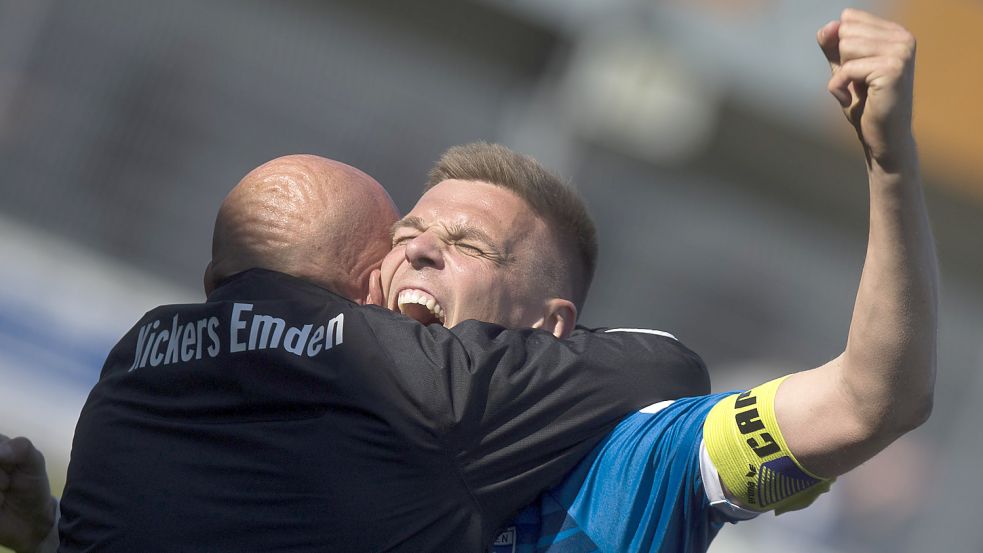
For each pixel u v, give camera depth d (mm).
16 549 8734
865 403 6312
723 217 39500
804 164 40250
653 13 37656
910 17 40375
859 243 41125
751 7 38844
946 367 40438
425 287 8094
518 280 8242
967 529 37875
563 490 7285
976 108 40938
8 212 32125
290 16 36906
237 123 35844
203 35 35625
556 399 7172
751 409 6789
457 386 7031
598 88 36688
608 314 37938
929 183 40844
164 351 7598
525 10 37188
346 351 7148
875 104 5934
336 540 6930
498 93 38312
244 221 8164
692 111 37281
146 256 33875
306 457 6996
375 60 37500
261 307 7477
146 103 34656
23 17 33438
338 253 8125
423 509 6969
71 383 29000
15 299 29531
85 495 7430
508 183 8414
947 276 41406
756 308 39594
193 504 7086
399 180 37344
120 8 34688
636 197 38469
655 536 7062
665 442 7094
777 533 33656
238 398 7223
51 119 33469
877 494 36688
